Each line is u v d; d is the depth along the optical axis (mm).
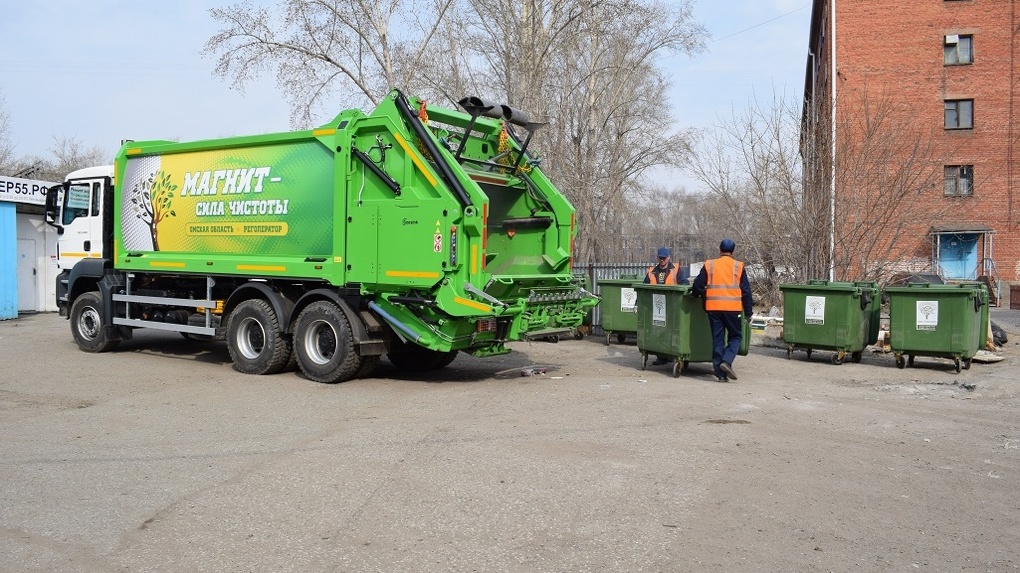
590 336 14680
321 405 8008
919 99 31109
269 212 9859
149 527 4523
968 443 6480
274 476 5480
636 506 4844
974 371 10508
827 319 11102
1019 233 30703
